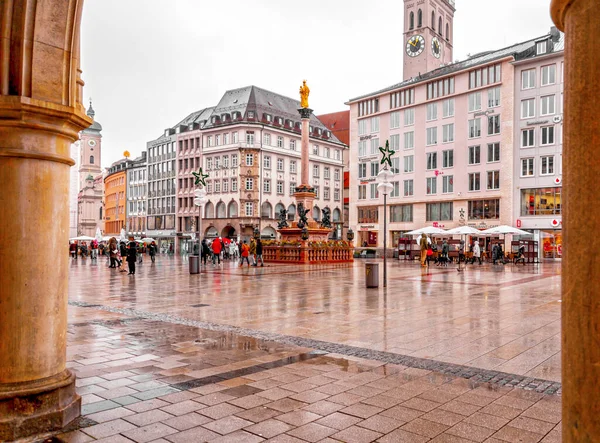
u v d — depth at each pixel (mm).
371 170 62906
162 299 13930
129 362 6707
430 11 83375
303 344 7918
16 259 4125
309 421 4535
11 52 4098
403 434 4234
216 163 74562
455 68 55469
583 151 1619
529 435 4207
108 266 33125
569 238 1675
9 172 4102
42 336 4277
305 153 36375
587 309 1593
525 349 7582
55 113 4180
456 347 7711
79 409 4633
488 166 51406
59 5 4199
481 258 40094
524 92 48625
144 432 4258
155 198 86375
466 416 4660
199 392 5383
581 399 1610
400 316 10836
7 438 3994
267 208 73500
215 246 33562
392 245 60406
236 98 77938
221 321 10180
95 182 113875
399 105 59969
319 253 33625
